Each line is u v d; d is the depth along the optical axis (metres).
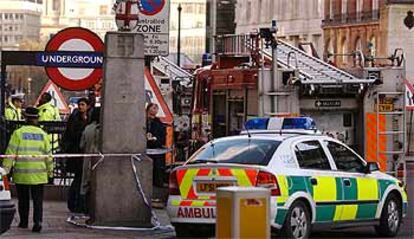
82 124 36.41
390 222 32.56
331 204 29.94
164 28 42.75
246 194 18.75
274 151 29.03
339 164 30.83
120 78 32.53
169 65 65.88
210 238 29.77
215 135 47.28
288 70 42.91
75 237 30.17
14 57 39.03
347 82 43.00
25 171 30.89
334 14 165.38
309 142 30.20
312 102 43.16
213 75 47.59
